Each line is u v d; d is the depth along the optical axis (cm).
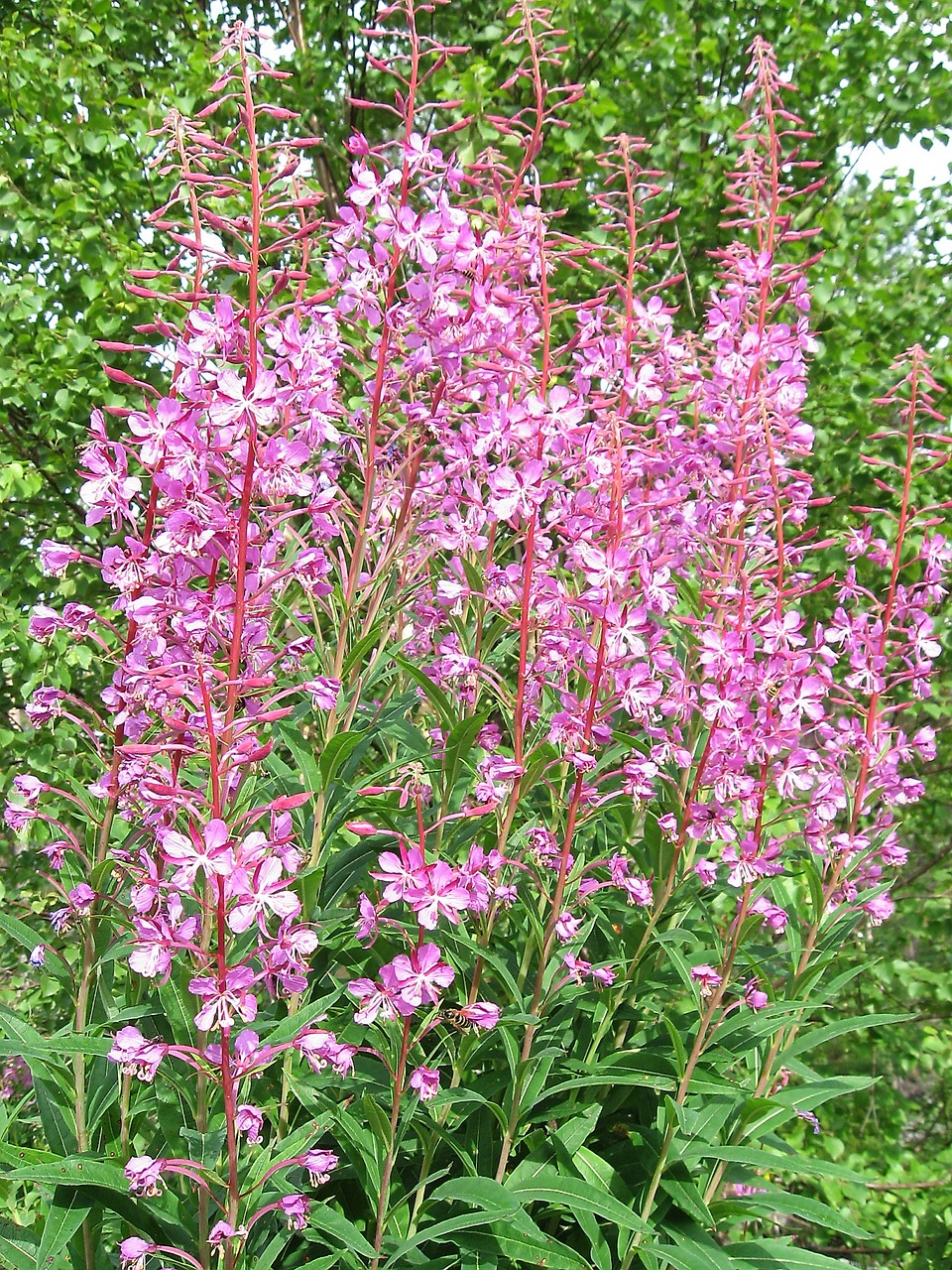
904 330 700
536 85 339
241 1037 217
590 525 301
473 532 343
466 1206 296
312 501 255
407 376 322
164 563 241
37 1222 279
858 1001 655
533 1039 293
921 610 368
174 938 219
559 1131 313
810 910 372
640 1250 298
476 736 309
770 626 313
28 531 651
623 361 337
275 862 215
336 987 319
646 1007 344
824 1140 575
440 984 243
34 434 639
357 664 328
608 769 411
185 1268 238
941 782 765
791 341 365
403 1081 262
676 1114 295
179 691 219
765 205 389
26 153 646
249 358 226
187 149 257
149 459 229
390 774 346
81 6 670
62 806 529
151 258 598
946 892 671
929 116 691
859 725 361
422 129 709
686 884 347
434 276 304
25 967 564
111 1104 268
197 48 637
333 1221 260
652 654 311
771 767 317
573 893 306
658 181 684
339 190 815
